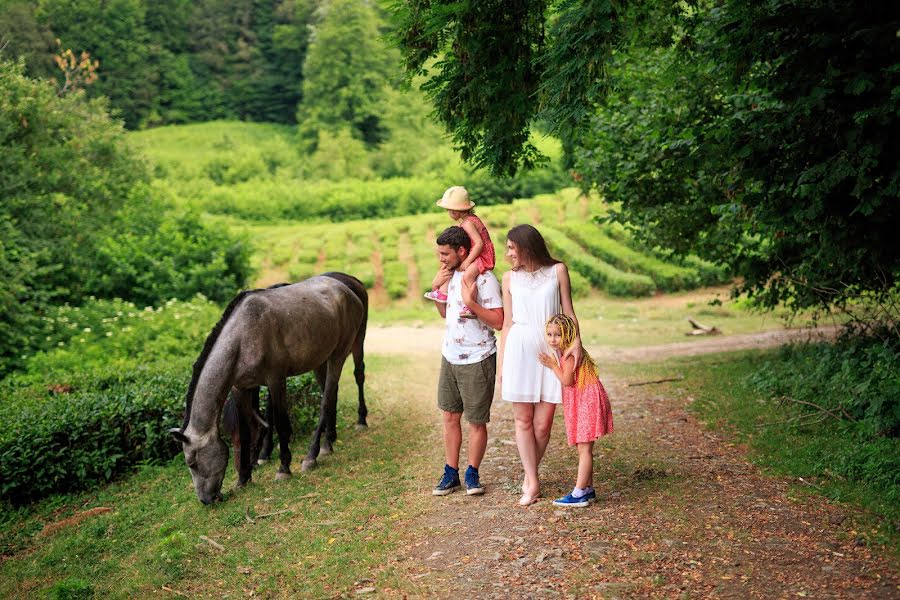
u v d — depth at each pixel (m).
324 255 33.66
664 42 6.89
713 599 3.58
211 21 78.06
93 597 4.50
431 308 26.36
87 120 23.50
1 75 19.56
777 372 9.23
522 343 4.91
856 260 6.75
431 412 9.12
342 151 60.34
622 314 23.05
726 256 10.69
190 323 13.81
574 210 36.00
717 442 6.62
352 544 4.66
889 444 5.70
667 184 10.35
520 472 5.83
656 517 4.63
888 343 7.68
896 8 5.11
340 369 7.29
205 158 57.88
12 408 7.56
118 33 69.06
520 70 6.26
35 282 14.90
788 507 4.77
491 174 7.19
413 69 6.73
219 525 5.34
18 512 6.35
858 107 5.19
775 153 5.73
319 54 69.00
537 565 4.06
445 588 3.91
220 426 6.40
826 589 3.61
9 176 17.03
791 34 5.45
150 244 17.94
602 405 4.85
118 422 7.17
